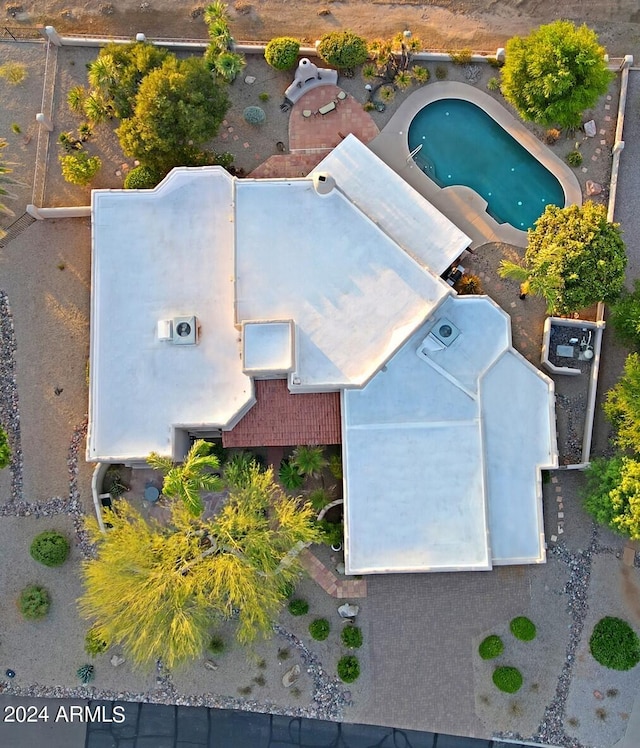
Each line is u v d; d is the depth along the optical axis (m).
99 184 45.19
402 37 43.38
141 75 41.72
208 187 41.16
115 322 40.25
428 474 39.22
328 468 42.38
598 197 44.56
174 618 37.28
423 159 45.25
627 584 42.34
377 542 38.81
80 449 43.97
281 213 39.69
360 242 39.31
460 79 45.28
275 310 38.91
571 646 42.22
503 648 42.03
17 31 46.81
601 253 38.78
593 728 41.88
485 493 38.72
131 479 43.56
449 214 44.78
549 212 40.75
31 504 43.78
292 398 39.62
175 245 40.91
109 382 39.72
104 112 43.00
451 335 39.00
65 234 45.06
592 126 44.56
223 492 43.41
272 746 42.75
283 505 38.81
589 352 42.47
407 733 42.66
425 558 38.59
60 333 44.75
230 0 46.78
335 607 42.66
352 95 45.31
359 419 39.47
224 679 42.78
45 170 45.38
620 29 45.91
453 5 46.47
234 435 39.72
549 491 42.72
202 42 45.81
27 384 44.47
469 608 42.47
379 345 38.44
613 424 41.94
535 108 41.28
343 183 41.59
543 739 42.00
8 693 43.09
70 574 43.34
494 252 44.31
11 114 45.94
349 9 46.62
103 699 43.03
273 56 43.78
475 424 39.41
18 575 43.50
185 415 39.34
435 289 38.41
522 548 39.12
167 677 43.00
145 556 38.22
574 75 39.91
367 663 42.50
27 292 44.94
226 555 37.97
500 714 42.16
